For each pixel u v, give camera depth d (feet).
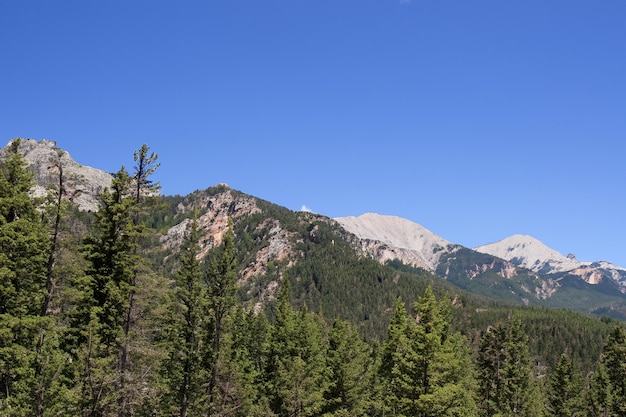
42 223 127.03
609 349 234.58
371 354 261.24
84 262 123.54
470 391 212.84
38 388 93.86
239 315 212.43
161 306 126.62
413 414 153.79
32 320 107.86
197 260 143.33
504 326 229.04
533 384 271.08
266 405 171.12
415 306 161.89
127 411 113.29
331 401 182.09
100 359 98.17
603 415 258.57
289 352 191.31
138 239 128.06
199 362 144.36
